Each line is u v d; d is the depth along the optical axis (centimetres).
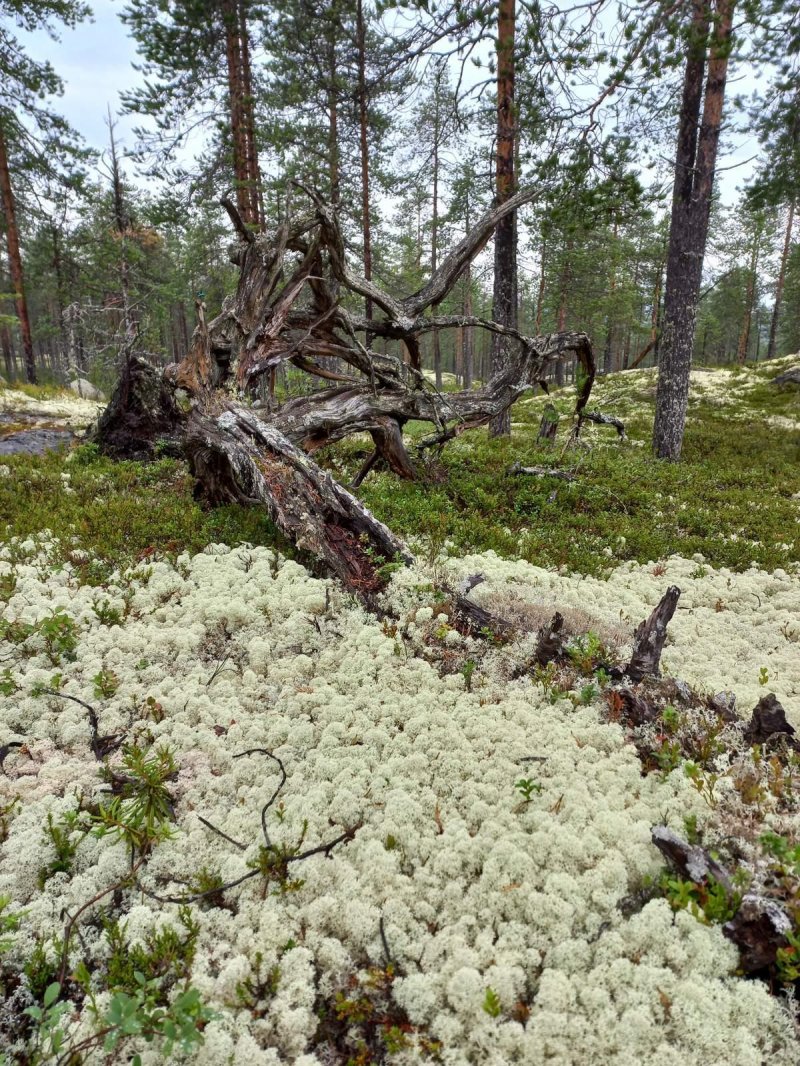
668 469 1266
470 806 334
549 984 242
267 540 674
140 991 227
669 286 1378
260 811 337
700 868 276
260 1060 227
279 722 400
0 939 260
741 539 853
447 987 245
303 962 259
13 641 479
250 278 851
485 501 899
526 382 1048
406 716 411
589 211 1205
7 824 326
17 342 6581
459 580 595
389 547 610
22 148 2195
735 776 339
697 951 251
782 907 255
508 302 1421
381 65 1258
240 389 821
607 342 4734
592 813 322
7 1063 233
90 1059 228
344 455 1106
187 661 473
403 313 936
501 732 387
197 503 794
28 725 405
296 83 1714
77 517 730
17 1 1861
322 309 942
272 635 504
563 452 1190
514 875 291
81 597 546
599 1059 225
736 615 618
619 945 256
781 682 471
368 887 289
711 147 1269
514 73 1233
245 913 282
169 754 347
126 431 1094
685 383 1412
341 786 349
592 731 382
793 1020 232
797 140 1258
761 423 2006
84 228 2972
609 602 620
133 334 2442
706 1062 223
